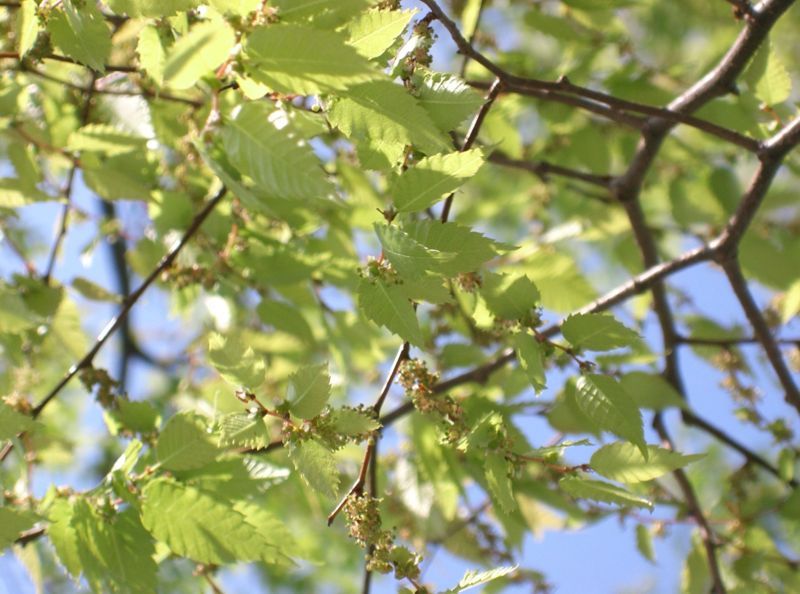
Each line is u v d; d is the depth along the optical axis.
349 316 1.06
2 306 0.98
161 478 0.89
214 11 0.78
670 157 1.15
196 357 1.17
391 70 0.84
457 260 0.82
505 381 1.04
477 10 1.03
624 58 1.11
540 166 1.09
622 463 0.85
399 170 0.84
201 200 1.05
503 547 1.08
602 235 1.17
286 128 0.77
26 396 1.04
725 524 1.13
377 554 0.85
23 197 1.00
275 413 0.84
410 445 1.08
